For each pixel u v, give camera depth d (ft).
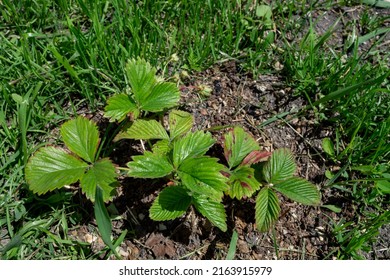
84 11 1.44
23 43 1.35
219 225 1.08
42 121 1.33
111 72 1.40
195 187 1.03
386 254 1.23
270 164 1.17
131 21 1.45
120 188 1.26
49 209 1.23
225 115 1.38
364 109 1.34
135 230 1.22
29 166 1.12
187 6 1.52
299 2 1.58
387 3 1.60
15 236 1.11
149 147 1.32
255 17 1.54
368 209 1.28
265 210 1.12
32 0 1.48
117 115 1.16
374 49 1.51
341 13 1.58
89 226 1.22
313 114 1.39
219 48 1.49
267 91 1.43
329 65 1.46
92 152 1.15
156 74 1.43
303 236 1.24
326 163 1.33
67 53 1.42
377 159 1.32
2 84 1.34
